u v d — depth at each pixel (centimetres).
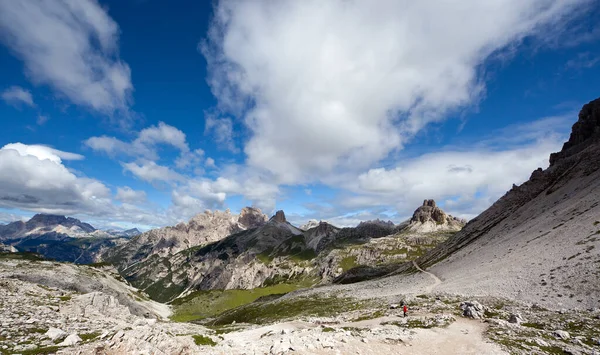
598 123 15512
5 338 1884
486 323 3547
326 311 8800
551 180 13762
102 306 3969
